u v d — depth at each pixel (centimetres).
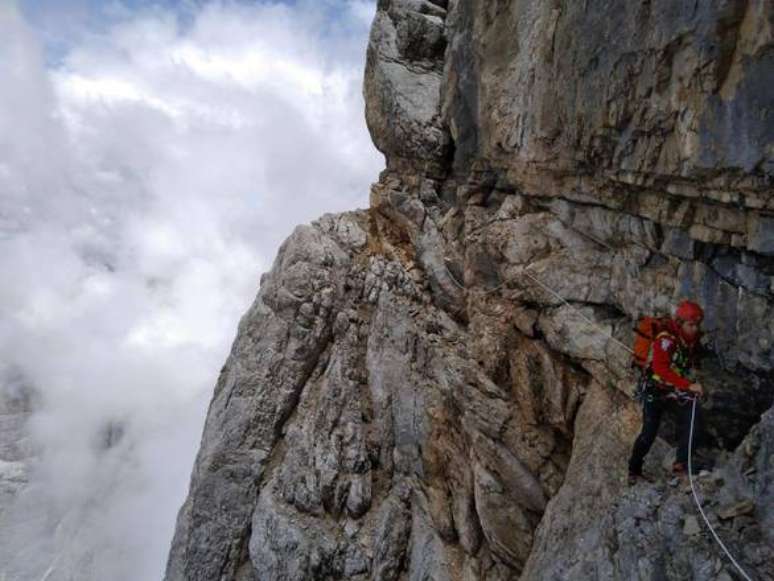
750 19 663
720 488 730
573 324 1147
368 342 1884
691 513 730
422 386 1712
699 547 697
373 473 1741
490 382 1384
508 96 1337
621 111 895
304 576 1608
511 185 1438
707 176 769
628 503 822
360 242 2089
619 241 1061
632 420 988
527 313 1297
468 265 1554
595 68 947
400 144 1945
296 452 1795
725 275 827
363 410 1820
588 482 983
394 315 1838
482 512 1349
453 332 1723
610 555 810
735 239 789
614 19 888
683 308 742
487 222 1515
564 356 1215
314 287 1986
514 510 1313
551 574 920
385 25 2106
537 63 1163
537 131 1173
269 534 1694
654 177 874
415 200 1900
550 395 1238
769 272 762
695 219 851
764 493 674
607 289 1094
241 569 1759
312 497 1698
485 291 1481
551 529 1010
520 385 1319
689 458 731
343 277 2008
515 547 1305
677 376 737
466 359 1523
